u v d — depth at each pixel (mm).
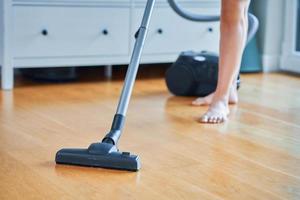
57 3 2953
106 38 3135
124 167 1594
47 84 3064
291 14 3779
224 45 2266
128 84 1765
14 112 2330
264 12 3814
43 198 1366
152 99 2723
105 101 2617
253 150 1851
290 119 2354
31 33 2916
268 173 1605
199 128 2141
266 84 3283
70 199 1364
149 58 3297
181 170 1617
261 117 2379
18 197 1369
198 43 3449
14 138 1923
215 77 2742
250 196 1412
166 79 2838
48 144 1857
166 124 2195
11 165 1623
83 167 1618
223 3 2207
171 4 2881
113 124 1722
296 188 1477
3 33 2836
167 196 1403
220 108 2285
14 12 2854
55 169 1594
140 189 1449
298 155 1803
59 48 3008
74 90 2895
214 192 1438
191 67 2760
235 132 2096
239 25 2244
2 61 2865
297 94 2971
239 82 3002
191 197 1398
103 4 3084
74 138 1944
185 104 2617
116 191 1431
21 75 3334
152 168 1630
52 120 2207
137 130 2086
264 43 3822
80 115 2309
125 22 3174
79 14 3027
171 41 3352
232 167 1657
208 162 1704
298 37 3805
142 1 3209
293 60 3783
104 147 1626
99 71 3572
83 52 3084
